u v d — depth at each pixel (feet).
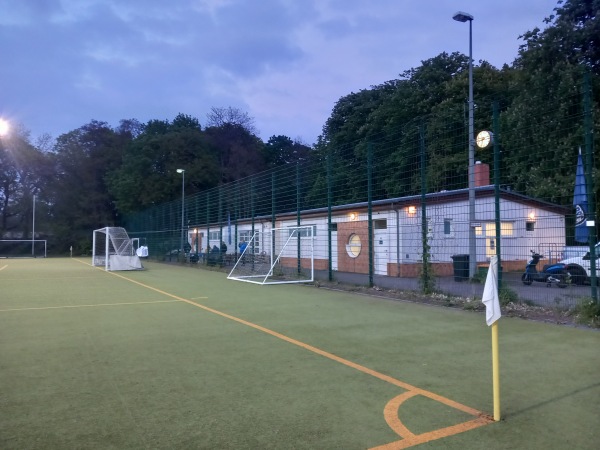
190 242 103.04
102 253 110.11
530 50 80.59
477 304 34.14
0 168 188.34
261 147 226.38
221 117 222.07
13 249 182.91
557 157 59.62
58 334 25.99
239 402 15.06
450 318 30.35
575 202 35.22
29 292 47.50
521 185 65.41
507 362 19.57
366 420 13.57
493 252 51.55
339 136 145.79
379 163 66.95
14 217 194.80
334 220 74.49
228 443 12.16
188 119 215.51
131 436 12.62
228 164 208.85
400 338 24.47
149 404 14.94
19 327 28.14
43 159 192.75
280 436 12.54
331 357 20.67
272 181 65.87
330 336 25.09
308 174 69.62
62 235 186.91
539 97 74.38
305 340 24.14
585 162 30.09
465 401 15.06
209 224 87.92
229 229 85.92
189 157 176.04
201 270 81.25
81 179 196.65
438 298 38.19
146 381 17.33
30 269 88.84
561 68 74.79
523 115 70.64
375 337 24.76
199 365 19.47
